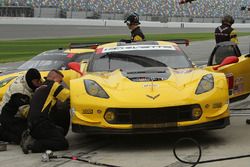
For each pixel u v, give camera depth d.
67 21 130.50
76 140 13.55
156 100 11.41
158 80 12.20
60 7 141.50
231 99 14.77
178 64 13.80
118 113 11.48
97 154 11.73
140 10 155.88
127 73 12.91
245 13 163.25
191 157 10.88
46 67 19.59
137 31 19.53
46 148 12.12
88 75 13.09
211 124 11.67
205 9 163.25
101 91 11.88
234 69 14.53
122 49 14.61
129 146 12.46
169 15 159.38
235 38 21.66
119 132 11.46
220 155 11.00
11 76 18.73
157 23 142.62
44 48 58.09
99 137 13.80
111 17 149.00
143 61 13.90
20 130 13.02
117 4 152.50
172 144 12.40
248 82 15.16
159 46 14.70
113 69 13.75
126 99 11.52
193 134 13.55
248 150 11.40
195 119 11.52
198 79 12.17
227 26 21.70
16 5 134.00
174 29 126.69
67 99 12.41
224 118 11.90
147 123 11.42
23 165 10.79
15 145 13.12
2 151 12.37
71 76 18.94
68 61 19.78
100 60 14.25
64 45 62.16
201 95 11.63
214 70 14.16
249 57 15.00
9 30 103.19
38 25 121.75
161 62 13.84
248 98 20.50
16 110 13.12
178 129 11.45
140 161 10.77
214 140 12.70
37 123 12.03
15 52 53.31
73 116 11.97
